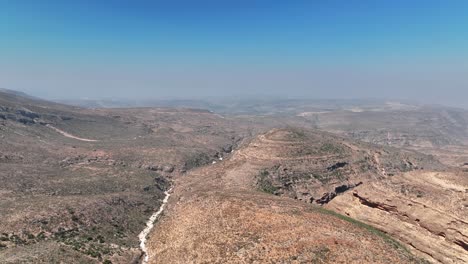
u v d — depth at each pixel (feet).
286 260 207.41
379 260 211.82
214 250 237.45
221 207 301.22
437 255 263.90
